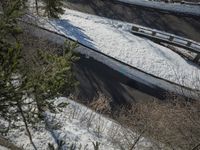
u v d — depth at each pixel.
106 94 25.38
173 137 18.11
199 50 30.12
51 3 24.31
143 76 27.59
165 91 26.91
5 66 7.66
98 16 32.72
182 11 34.50
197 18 34.28
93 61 27.22
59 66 9.23
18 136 15.05
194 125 18.45
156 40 31.59
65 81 9.95
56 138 16.00
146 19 33.41
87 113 20.61
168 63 29.31
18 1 8.45
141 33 31.84
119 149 17.67
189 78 28.33
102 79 26.20
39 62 9.52
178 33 32.69
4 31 8.20
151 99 26.17
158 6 34.59
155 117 19.05
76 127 17.98
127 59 28.31
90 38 28.98
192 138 18.08
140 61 28.55
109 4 34.06
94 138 17.69
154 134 18.41
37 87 8.76
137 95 26.12
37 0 27.38
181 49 32.34
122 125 19.78
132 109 22.02
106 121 20.58
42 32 26.69
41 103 9.41
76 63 26.48
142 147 17.84
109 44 29.16
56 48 24.47
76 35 28.48
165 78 27.84
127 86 26.47
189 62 30.69
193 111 19.45
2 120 14.59
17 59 7.75
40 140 15.46
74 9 32.72
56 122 17.20
